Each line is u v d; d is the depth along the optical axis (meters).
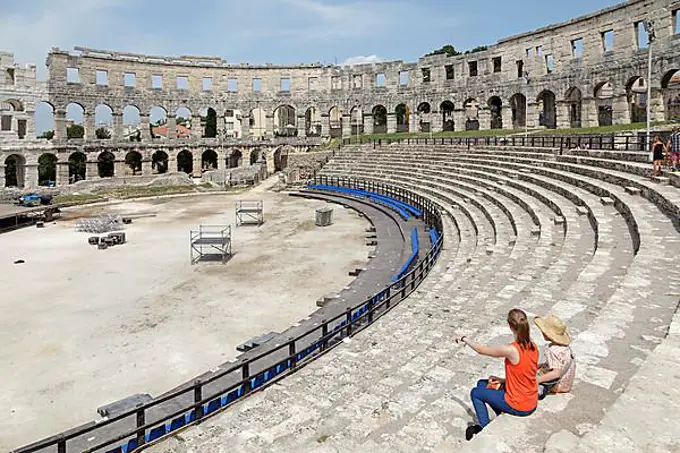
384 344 13.88
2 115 73.56
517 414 7.46
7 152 72.12
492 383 8.05
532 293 15.17
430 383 10.29
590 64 59.81
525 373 7.45
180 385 15.10
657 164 24.88
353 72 90.38
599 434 6.62
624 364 9.09
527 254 21.17
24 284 26.62
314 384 11.66
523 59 69.62
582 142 43.53
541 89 67.06
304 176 73.94
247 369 12.31
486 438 6.92
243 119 93.00
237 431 9.67
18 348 18.53
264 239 38.28
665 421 6.84
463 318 14.93
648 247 16.45
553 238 22.44
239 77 92.00
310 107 93.00
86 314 22.09
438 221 32.19
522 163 41.56
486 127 76.38
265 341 17.81
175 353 18.00
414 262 27.25
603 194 26.17
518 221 27.20
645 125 48.09
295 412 10.25
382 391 10.42
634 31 54.09
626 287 13.09
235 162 105.50
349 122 91.69
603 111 73.62
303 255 32.81
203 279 27.52
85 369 16.80
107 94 82.88
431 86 82.75
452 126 97.62
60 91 78.31
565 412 7.53
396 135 82.62
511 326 7.72
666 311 11.47
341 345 14.28
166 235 40.19
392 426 8.77
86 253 33.91
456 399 9.32
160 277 27.95
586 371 8.84
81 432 9.22
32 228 43.94
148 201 63.34
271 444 8.87
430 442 8.02
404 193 47.50
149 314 22.05
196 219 48.28
